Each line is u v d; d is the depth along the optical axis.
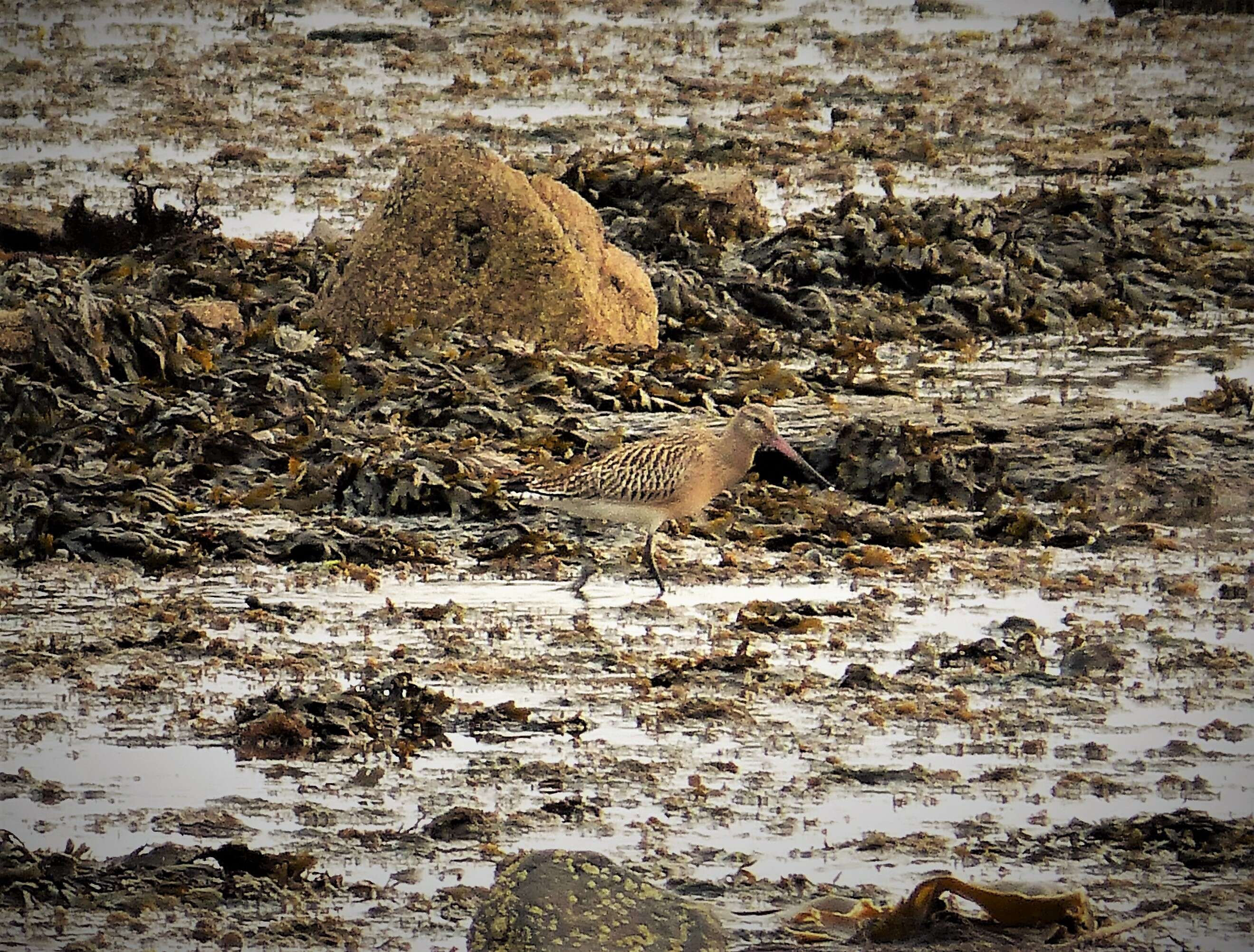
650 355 20.45
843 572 14.89
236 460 17.00
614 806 10.46
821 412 18.64
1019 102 34.75
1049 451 17.48
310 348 20.14
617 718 11.73
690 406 19.05
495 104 33.75
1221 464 17.28
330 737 11.41
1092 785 10.82
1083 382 20.78
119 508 15.68
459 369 19.25
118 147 30.62
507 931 8.47
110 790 10.72
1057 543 15.68
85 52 37.09
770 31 39.94
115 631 13.23
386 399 18.50
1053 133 32.69
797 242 24.16
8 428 17.88
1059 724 11.75
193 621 13.46
